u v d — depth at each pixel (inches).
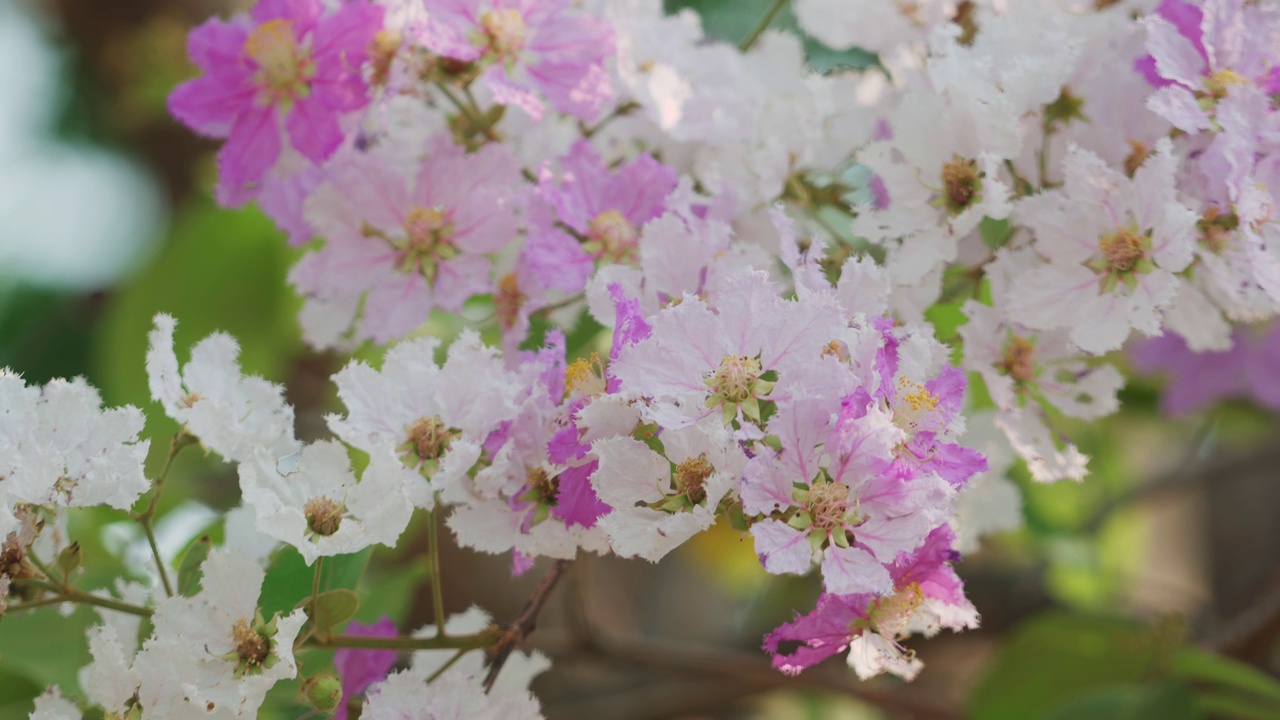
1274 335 47.0
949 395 35.3
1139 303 36.5
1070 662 46.9
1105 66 37.8
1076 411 38.3
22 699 40.4
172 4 68.2
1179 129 37.4
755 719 64.9
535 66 38.5
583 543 35.8
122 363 50.3
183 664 35.3
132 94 67.4
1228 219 36.6
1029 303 37.0
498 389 35.9
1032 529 53.7
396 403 36.4
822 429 34.4
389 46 38.1
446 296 38.5
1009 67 37.6
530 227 38.3
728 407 34.6
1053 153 38.0
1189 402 48.9
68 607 37.8
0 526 35.0
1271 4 37.9
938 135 37.5
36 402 35.6
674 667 47.1
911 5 39.9
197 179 63.1
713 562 63.9
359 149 39.5
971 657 66.3
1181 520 74.6
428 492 36.1
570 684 60.5
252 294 50.3
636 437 35.0
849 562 34.3
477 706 36.3
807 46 44.3
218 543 41.1
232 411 36.2
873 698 49.9
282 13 38.3
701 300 36.0
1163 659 46.6
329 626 36.1
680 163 40.2
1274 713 45.9
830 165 40.2
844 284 35.7
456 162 38.5
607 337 39.8
